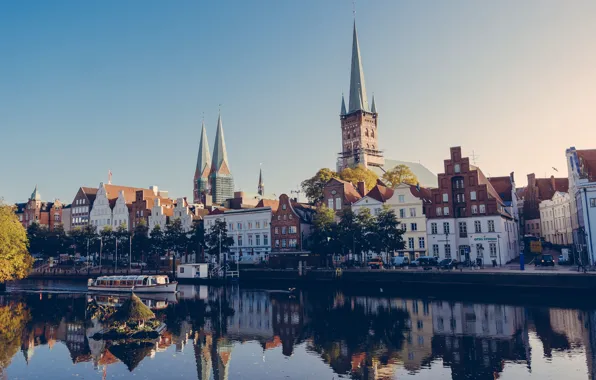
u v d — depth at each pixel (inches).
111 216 6245.1
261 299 2790.4
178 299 2874.0
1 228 3019.2
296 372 1256.8
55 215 7175.2
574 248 3417.8
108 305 2687.0
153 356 1427.2
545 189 5516.7
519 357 1359.5
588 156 3639.3
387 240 3432.6
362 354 1425.9
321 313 2193.7
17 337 1742.1
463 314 2071.9
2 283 3587.6
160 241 4731.8
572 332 1653.5
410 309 2252.7
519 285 2549.2
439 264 3334.2
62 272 4658.0
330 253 3737.7
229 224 4889.3
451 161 3880.4
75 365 1342.3
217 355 1434.5
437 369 1263.5
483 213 3730.3
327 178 4867.1
